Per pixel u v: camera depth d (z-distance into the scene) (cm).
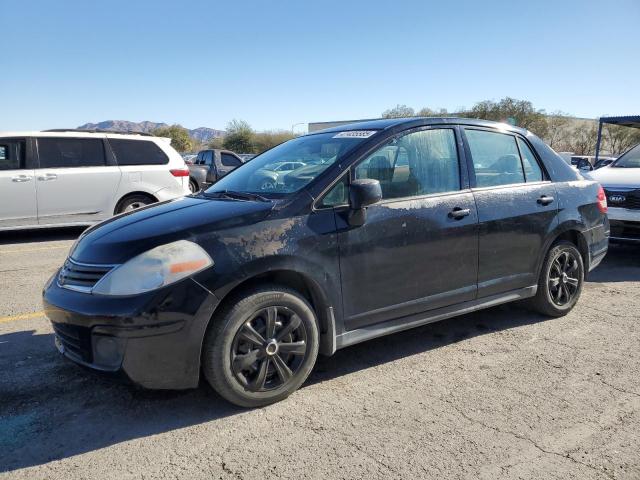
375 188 327
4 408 321
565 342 425
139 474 259
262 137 6438
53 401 330
